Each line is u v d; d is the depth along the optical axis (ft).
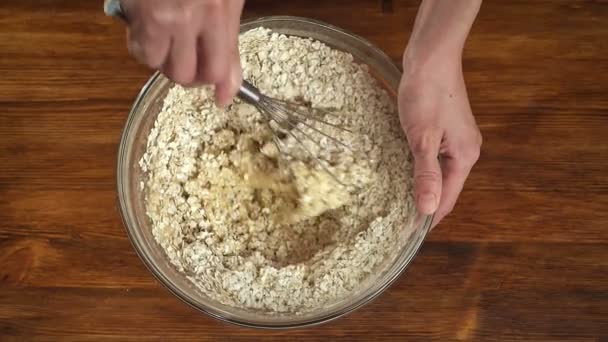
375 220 2.96
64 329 3.10
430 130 2.81
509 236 3.18
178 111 3.12
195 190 3.09
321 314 2.75
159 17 2.08
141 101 2.92
